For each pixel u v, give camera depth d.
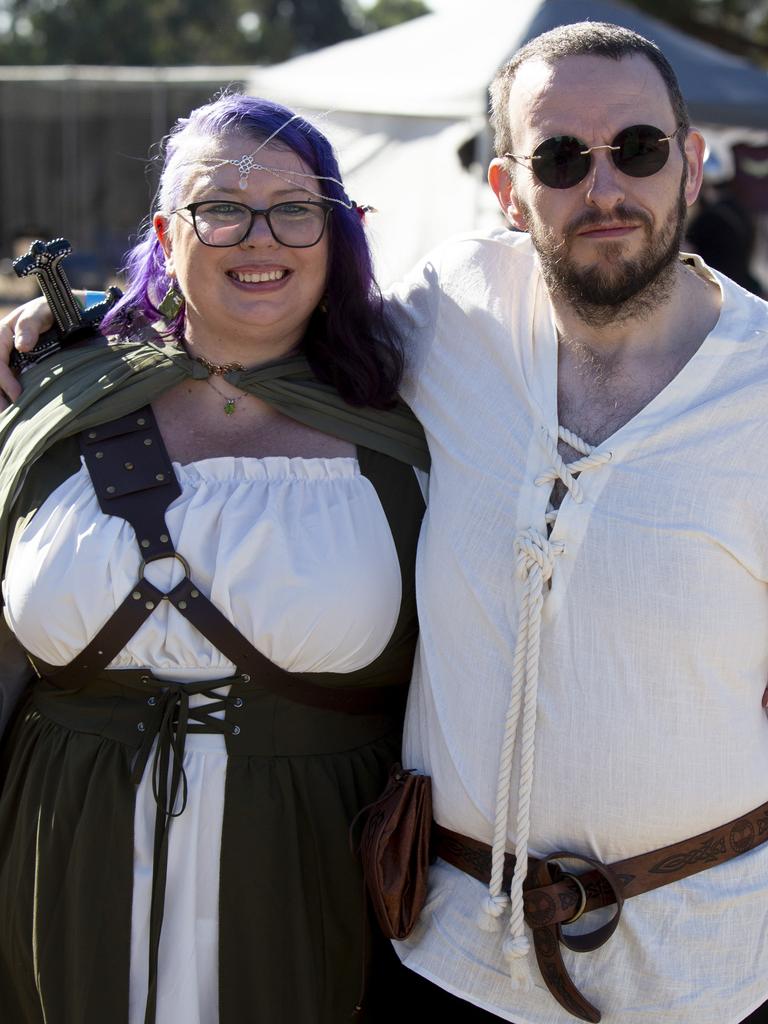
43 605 1.73
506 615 1.55
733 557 1.48
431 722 1.64
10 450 1.84
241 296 1.78
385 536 1.78
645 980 1.50
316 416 1.83
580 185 1.51
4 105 10.59
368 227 1.92
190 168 1.78
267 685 1.74
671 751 1.48
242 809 1.72
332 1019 1.80
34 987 1.78
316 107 6.50
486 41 5.90
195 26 31.19
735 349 1.53
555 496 1.55
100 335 2.01
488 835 1.57
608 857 1.52
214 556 1.73
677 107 1.55
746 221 5.79
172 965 1.71
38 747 1.82
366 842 1.64
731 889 1.52
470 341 1.74
